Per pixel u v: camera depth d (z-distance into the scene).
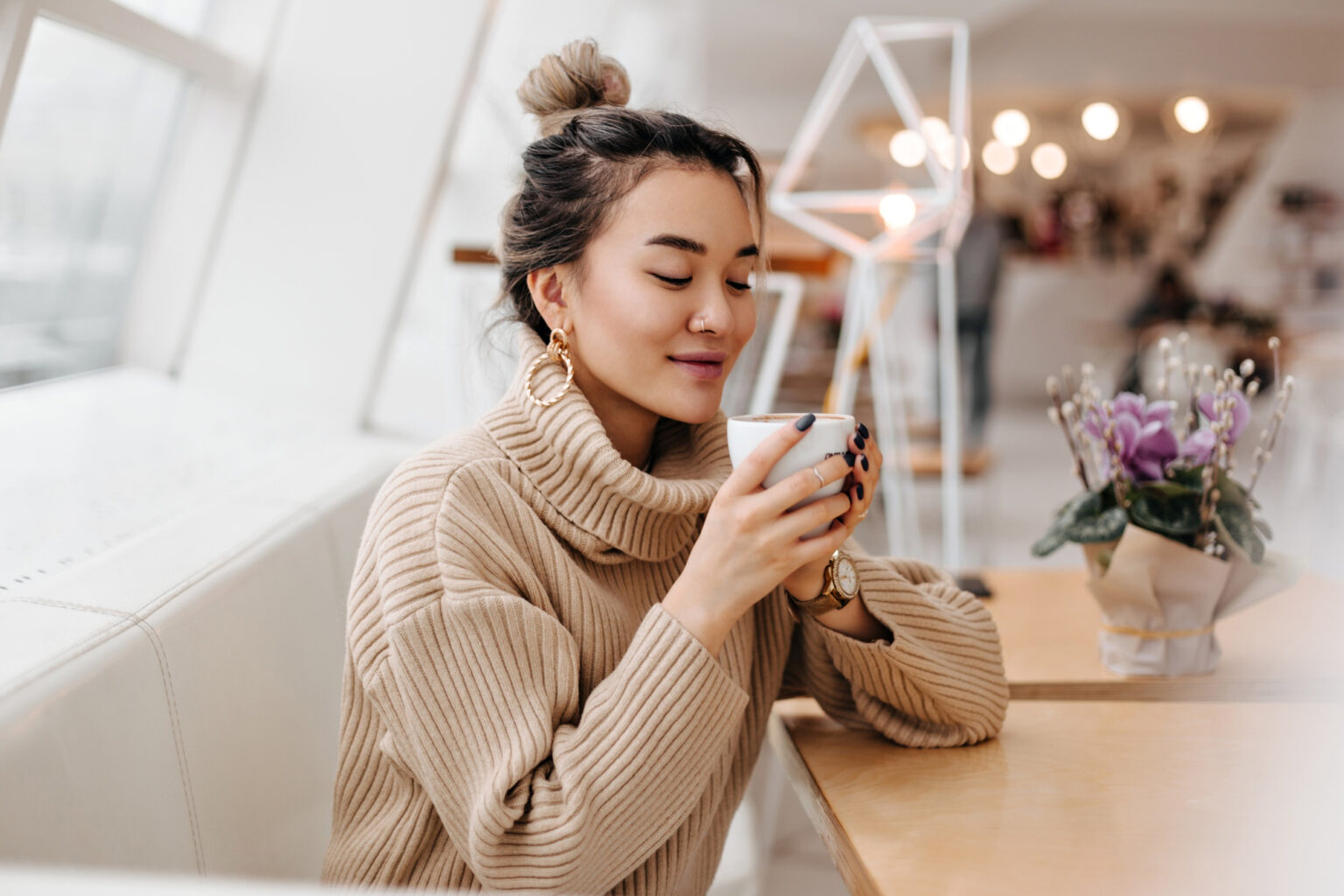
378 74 2.21
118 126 1.98
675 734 0.84
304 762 1.17
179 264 2.23
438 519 0.90
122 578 1.01
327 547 1.36
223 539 1.18
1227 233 10.28
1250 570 1.28
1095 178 10.75
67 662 0.82
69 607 0.92
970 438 6.01
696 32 6.47
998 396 9.03
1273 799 0.94
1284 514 4.24
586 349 0.98
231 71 2.14
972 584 1.67
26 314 1.91
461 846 0.88
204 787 0.95
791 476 0.83
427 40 2.20
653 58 5.77
